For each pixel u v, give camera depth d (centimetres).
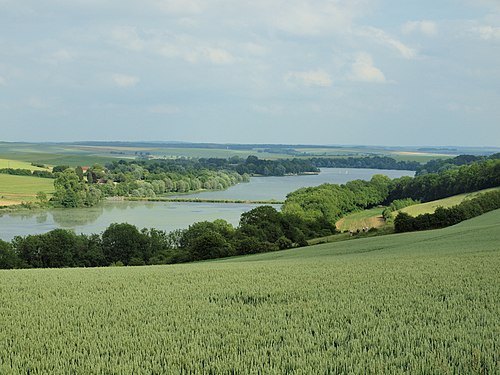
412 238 5112
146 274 2456
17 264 7412
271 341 1109
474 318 1249
